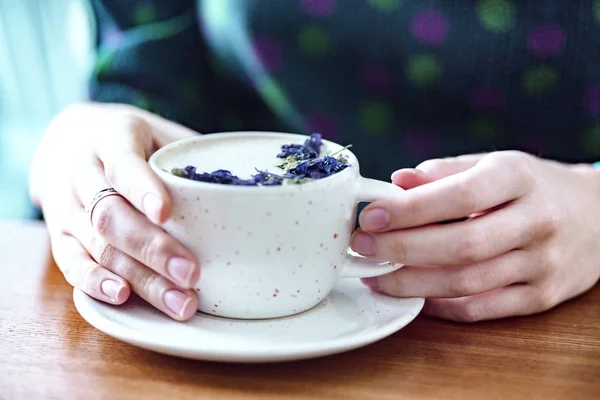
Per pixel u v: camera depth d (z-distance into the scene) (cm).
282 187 38
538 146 70
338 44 70
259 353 36
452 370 39
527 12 68
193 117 73
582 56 67
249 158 43
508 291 45
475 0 68
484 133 71
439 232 42
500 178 43
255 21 71
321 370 39
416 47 69
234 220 38
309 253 39
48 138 56
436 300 45
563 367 40
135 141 44
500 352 41
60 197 48
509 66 68
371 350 41
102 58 71
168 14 74
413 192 41
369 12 69
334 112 73
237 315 41
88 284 42
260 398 36
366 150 73
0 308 45
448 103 70
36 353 40
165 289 40
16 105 133
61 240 47
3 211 111
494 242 42
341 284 46
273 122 77
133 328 40
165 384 37
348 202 40
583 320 45
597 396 37
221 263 39
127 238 40
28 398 36
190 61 74
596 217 48
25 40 128
